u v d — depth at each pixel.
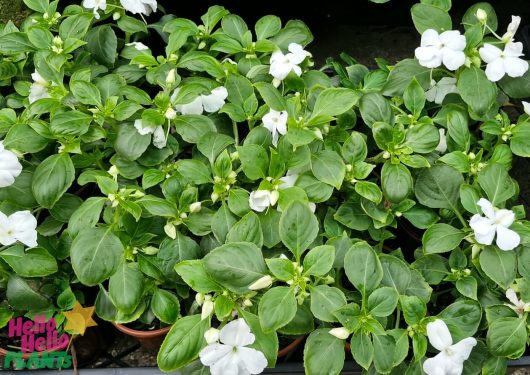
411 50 0.75
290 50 0.44
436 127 0.42
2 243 0.37
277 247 0.39
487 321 0.37
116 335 0.51
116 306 0.37
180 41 0.45
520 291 0.37
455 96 0.46
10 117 0.42
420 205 0.41
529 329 0.38
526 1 0.69
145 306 0.39
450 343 0.34
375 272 0.35
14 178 0.39
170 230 0.38
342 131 0.43
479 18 0.44
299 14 0.72
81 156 0.42
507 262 0.36
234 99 0.44
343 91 0.40
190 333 0.34
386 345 0.34
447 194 0.39
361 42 0.75
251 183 0.42
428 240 0.38
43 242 0.40
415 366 0.36
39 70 0.43
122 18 0.49
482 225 0.36
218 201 0.40
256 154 0.37
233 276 0.33
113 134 0.42
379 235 0.40
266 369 0.41
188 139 0.41
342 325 0.37
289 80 0.44
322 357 0.34
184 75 0.50
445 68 0.46
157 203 0.37
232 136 0.44
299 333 0.35
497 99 0.47
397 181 0.38
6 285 0.42
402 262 0.37
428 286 0.38
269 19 0.49
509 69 0.42
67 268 0.42
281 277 0.34
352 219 0.40
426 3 0.47
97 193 0.49
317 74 0.46
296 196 0.37
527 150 0.42
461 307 0.36
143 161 0.41
